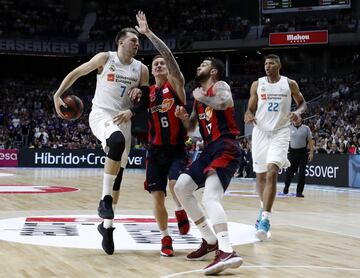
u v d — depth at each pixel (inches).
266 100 321.1
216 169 226.8
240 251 272.1
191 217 243.0
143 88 258.2
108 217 248.2
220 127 234.1
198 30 1514.5
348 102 1213.1
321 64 1477.6
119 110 265.0
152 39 254.7
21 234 307.9
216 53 1542.8
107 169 249.9
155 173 259.6
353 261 248.2
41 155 1226.0
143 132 277.9
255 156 324.8
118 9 1627.7
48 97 1519.4
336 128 1055.0
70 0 1641.2
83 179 824.3
